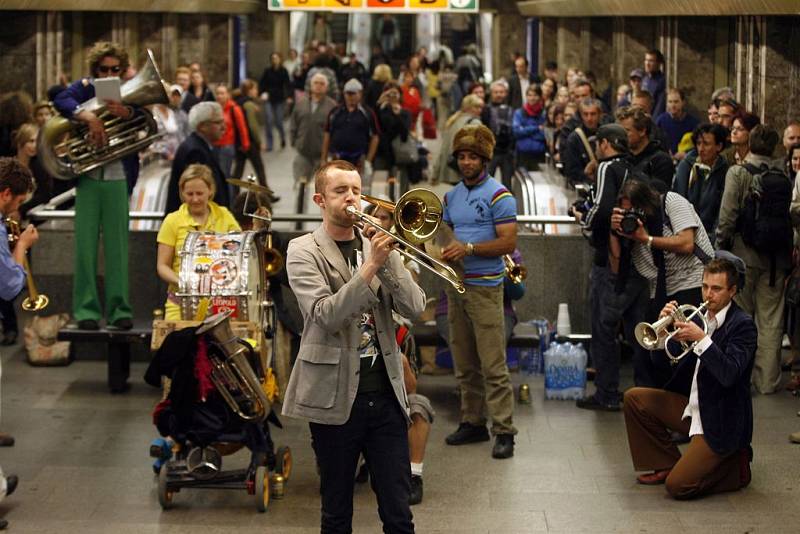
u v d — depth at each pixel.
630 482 9.05
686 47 20.84
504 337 9.65
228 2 31.30
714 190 11.58
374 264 6.27
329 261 6.57
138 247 12.55
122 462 9.49
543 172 17.66
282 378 10.99
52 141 11.19
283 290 12.05
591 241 10.54
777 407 10.90
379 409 6.55
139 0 21.91
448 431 10.30
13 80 19.78
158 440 8.69
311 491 8.91
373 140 17.28
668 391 8.98
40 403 11.02
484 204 9.51
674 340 8.80
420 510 8.51
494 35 43.72
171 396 8.36
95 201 11.44
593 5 24.48
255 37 43.50
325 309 6.30
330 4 15.71
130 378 11.88
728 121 13.29
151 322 11.91
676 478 8.63
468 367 9.88
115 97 11.06
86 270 11.45
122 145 11.38
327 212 6.57
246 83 23.14
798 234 10.99
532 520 8.31
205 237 9.79
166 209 11.84
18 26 19.69
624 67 26.23
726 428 8.56
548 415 10.73
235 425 8.45
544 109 23.39
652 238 9.92
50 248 12.70
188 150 11.71
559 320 12.07
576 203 10.84
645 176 10.41
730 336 8.53
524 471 9.30
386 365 6.55
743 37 16.91
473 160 9.51
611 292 10.50
